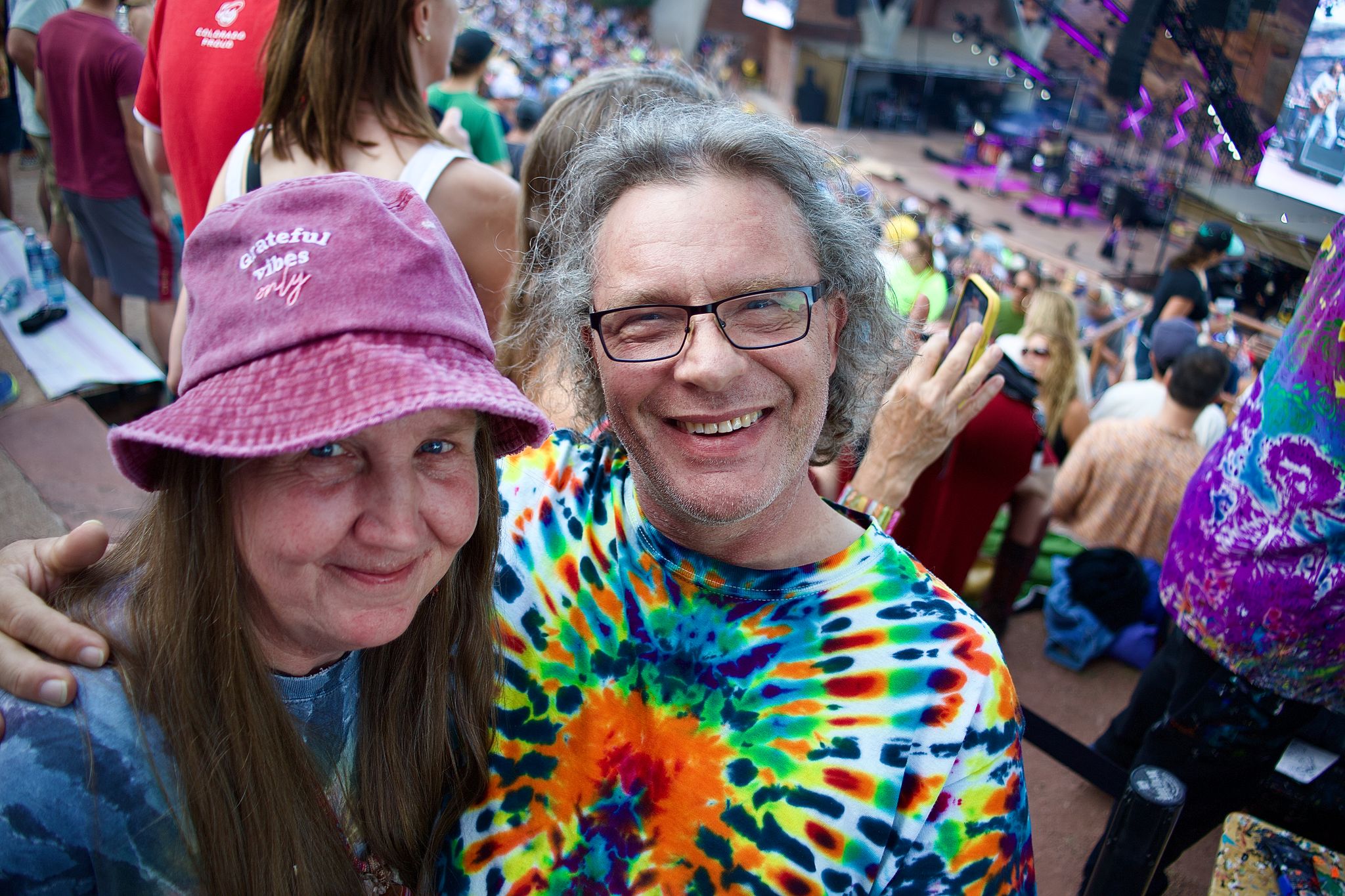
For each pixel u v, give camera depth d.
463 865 1.23
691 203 1.07
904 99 15.68
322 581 0.94
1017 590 3.10
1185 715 1.86
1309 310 1.57
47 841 0.88
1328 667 1.65
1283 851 1.71
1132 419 3.95
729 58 18.75
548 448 1.39
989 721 1.10
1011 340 4.00
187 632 0.92
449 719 1.23
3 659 0.89
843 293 1.21
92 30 3.47
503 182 1.92
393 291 0.87
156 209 3.84
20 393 3.01
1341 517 1.53
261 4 1.90
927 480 2.49
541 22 31.48
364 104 1.78
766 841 1.11
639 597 1.23
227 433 0.81
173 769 0.94
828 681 1.14
